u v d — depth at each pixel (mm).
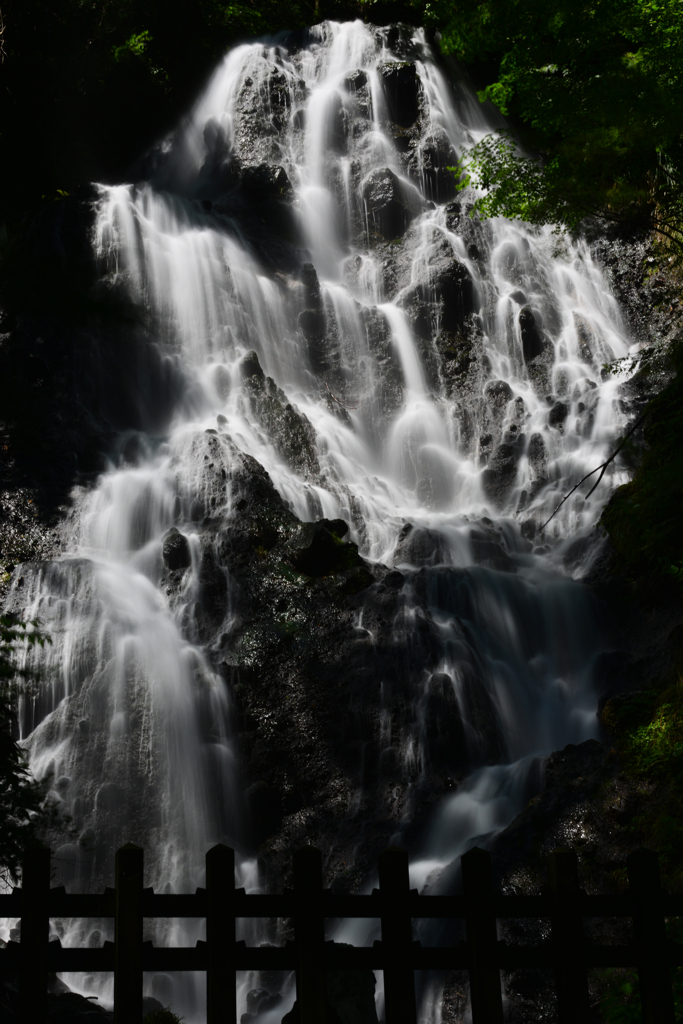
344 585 13352
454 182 25609
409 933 3537
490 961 3533
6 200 9461
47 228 18969
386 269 22953
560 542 15750
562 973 3578
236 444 16234
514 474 18047
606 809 8969
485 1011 3482
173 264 19922
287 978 8883
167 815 11523
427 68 27703
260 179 24312
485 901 3588
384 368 20797
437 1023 7570
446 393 20797
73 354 17344
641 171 10836
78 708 12078
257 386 18219
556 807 9289
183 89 28828
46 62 16859
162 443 16406
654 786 8906
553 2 10242
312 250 23891
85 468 15672
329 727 11859
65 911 3506
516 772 10773
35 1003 3391
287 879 10648
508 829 9367
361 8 33188
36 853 3521
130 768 11680
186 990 8820
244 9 30797
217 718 12336
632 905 3691
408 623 12594
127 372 17875
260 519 14211
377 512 16656
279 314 20938
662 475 11617
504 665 12656
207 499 14727
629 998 6070
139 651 12453
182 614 13344
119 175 27547
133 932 3455
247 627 12992
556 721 12195
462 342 21422
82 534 14445
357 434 19625
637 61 10359
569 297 22594
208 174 26688
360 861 10570
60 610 12938
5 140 10359
